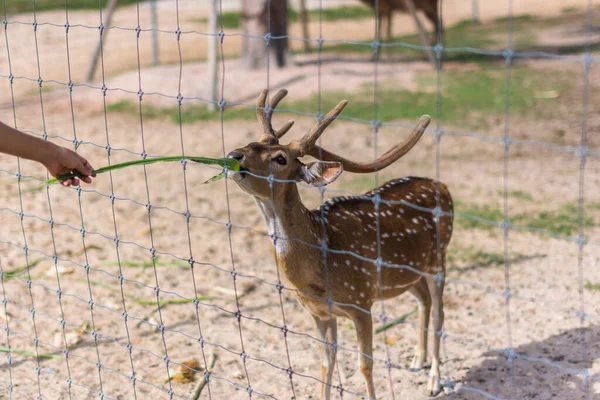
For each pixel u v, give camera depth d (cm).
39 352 816
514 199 1235
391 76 2145
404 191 730
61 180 533
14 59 2500
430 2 2338
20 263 1044
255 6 2162
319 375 765
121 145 1617
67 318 889
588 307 870
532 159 1452
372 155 1499
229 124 1748
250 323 880
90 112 1889
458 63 2330
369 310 662
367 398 661
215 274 1014
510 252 1038
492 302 902
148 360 802
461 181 1340
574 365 744
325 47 2698
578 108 1781
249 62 2194
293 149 593
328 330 683
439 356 732
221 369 780
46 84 2169
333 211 659
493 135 1614
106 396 717
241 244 1116
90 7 3459
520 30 2886
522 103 1844
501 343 805
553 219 1138
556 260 1005
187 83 2039
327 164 576
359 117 1758
